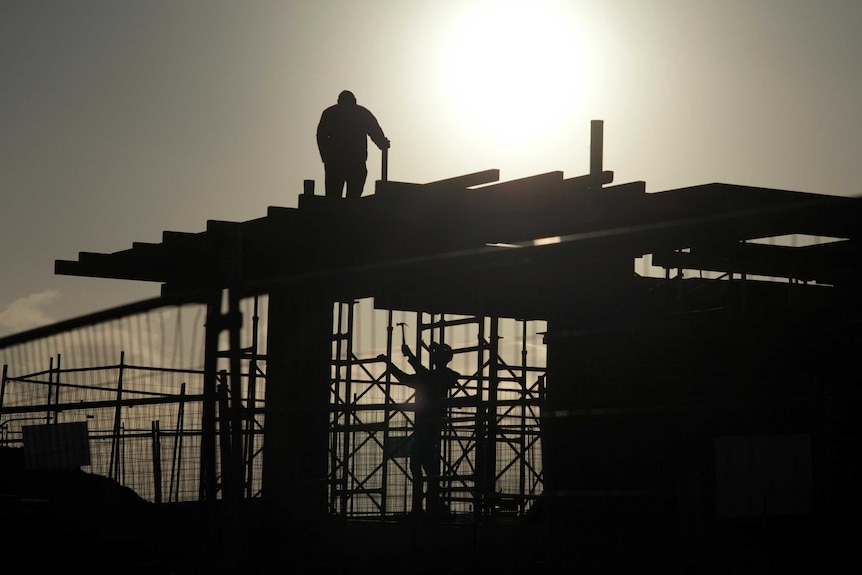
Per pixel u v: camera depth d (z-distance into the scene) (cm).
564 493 2508
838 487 2638
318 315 3378
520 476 4722
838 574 2452
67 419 4500
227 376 3106
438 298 4259
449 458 4634
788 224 3622
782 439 2452
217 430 2847
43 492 3434
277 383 3556
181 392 4028
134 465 4212
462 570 2641
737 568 2375
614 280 3441
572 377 3262
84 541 2939
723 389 3231
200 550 2734
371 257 4309
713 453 3069
